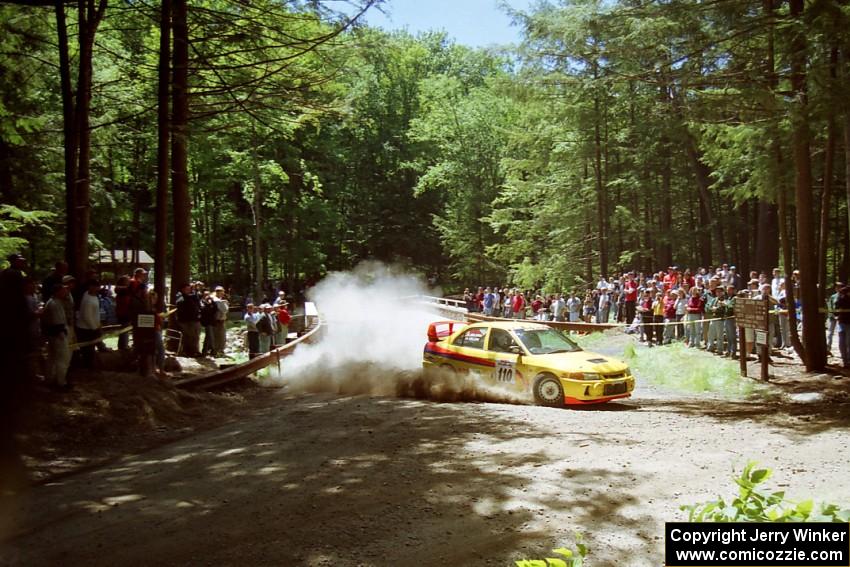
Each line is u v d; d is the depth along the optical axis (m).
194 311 17.52
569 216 38.12
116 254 46.47
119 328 15.40
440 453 8.39
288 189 49.94
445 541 5.53
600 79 14.18
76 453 9.10
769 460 7.83
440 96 57.62
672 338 20.53
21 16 15.45
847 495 6.36
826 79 11.16
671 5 12.45
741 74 12.77
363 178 61.47
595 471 7.45
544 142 38.03
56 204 23.09
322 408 12.09
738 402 12.61
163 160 16.56
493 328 13.80
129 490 7.21
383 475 7.44
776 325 17.56
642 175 36.03
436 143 60.03
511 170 42.38
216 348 18.88
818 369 14.60
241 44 18.05
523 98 25.05
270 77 18.23
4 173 20.86
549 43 17.48
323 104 19.05
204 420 11.70
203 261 50.34
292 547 5.46
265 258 51.81
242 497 6.82
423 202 62.91
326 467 7.85
